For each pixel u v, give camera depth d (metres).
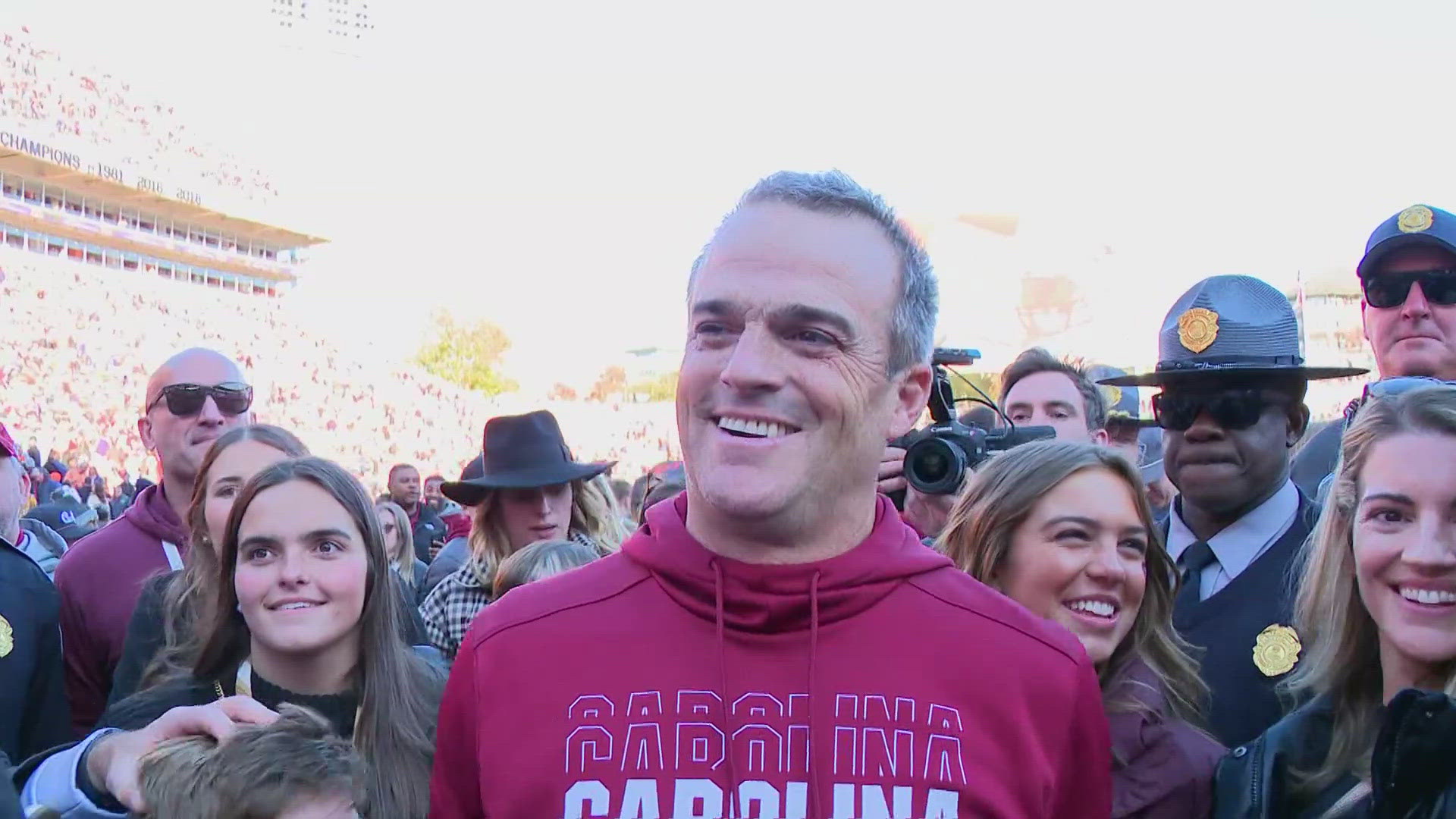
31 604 3.43
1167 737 2.53
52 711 3.46
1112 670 2.74
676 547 1.76
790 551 1.73
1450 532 2.09
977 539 2.80
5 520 4.38
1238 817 2.30
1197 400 3.05
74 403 24.55
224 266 50.16
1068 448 2.78
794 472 1.65
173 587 3.18
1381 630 2.18
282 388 33.09
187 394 4.14
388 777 2.59
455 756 1.82
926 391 1.87
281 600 2.65
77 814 2.29
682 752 1.64
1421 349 3.59
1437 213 3.59
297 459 2.85
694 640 1.72
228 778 2.17
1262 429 3.02
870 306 1.69
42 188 40.00
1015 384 4.84
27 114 37.28
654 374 80.25
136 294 34.50
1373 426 2.23
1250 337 3.03
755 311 1.66
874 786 1.61
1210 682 2.91
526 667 1.73
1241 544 3.07
